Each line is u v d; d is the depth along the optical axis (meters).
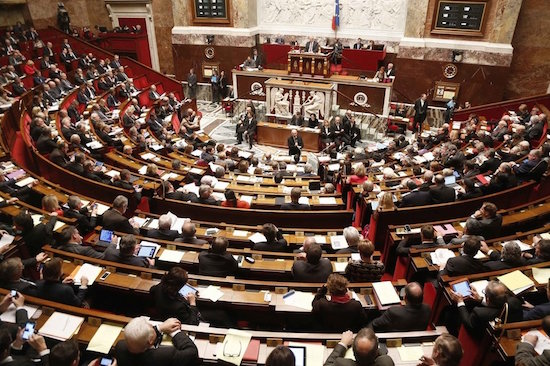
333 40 18.58
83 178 7.79
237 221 7.25
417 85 17.20
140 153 11.01
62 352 3.01
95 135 11.31
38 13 20.03
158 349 3.30
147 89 17.23
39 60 16.95
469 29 15.84
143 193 7.85
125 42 21.66
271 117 17.31
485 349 3.86
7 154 8.44
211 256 4.95
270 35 19.62
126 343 3.25
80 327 3.82
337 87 16.55
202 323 4.00
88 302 4.63
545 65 16.02
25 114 11.42
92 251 5.14
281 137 15.73
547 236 5.74
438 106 17.20
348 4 17.86
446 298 4.59
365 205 7.86
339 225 7.24
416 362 3.65
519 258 4.97
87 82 16.02
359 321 4.14
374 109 16.44
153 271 4.73
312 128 15.50
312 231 6.45
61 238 5.33
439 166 8.91
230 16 19.17
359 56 17.11
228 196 7.35
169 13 21.44
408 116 16.36
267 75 17.47
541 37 15.71
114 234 5.83
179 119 16.92
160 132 14.12
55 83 14.95
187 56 20.45
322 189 8.66
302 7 18.69
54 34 19.78
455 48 16.09
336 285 4.02
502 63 15.66
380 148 13.27
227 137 16.62
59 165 8.55
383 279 6.54
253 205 7.63
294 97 16.73
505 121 13.01
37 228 5.49
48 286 4.23
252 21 19.38
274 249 5.66
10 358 3.30
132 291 4.51
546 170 8.48
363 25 18.02
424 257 5.45
